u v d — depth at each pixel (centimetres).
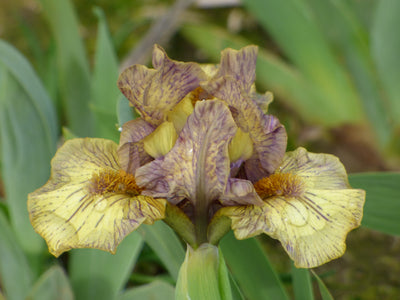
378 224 31
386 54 41
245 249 29
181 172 24
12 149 33
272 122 25
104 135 32
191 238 25
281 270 41
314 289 40
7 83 33
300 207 25
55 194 25
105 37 35
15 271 33
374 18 41
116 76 34
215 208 25
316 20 44
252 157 25
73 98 37
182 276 25
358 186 30
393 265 41
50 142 34
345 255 43
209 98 25
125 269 31
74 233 24
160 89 25
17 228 34
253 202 24
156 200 25
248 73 25
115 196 25
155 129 25
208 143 24
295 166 27
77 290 32
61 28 36
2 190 44
